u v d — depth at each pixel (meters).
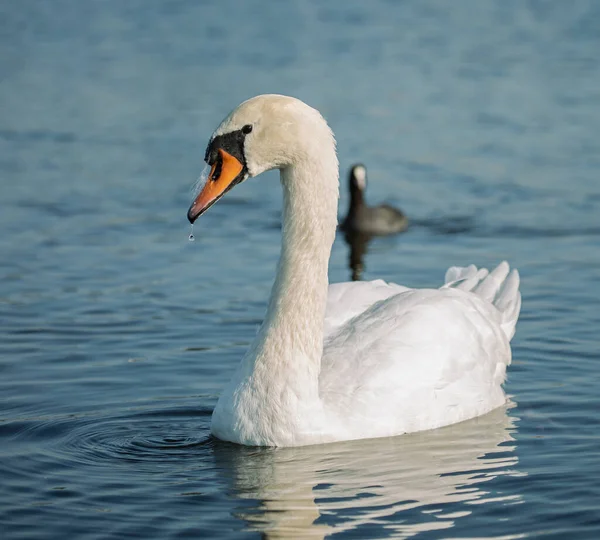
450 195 24.36
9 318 15.82
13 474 10.57
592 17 47.38
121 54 39.31
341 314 12.82
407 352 11.94
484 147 27.98
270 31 43.66
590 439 11.45
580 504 9.77
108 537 9.19
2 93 33.59
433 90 34.09
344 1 50.62
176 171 25.58
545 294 17.14
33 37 42.53
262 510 9.70
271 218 22.59
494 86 34.69
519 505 9.77
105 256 19.38
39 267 18.59
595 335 15.09
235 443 11.34
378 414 11.46
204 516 9.59
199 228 21.59
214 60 38.00
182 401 12.70
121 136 28.78
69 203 22.95
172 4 49.69
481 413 12.30
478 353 12.56
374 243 21.50
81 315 16.02
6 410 12.37
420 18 47.00
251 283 17.81
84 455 11.08
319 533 9.23
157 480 10.41
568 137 28.72
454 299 12.88
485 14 48.09
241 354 14.41
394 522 9.44
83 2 50.19
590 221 21.91
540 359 14.20
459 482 10.28
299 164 11.01
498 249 20.23
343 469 10.61
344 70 36.50
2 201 23.00
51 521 9.50
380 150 27.88
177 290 17.36
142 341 14.91
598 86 34.62
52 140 28.39
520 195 24.12
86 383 13.27
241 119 10.88
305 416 11.12
